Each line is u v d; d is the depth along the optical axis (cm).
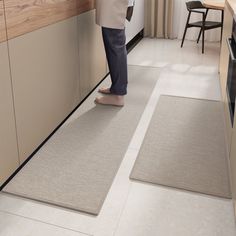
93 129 255
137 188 190
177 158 219
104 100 294
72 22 254
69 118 271
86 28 285
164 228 162
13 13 176
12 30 177
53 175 200
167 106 297
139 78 365
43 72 218
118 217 168
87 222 165
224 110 274
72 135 246
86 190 187
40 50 210
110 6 253
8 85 180
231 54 209
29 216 168
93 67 317
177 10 540
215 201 180
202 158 220
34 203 177
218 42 529
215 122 269
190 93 326
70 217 168
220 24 464
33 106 211
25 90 198
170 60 432
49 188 188
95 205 175
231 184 189
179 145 235
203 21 457
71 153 223
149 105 299
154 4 540
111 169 207
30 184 191
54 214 170
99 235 157
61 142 236
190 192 187
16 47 183
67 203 177
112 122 267
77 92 285
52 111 240
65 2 237
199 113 284
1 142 180
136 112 285
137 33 530
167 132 253
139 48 491
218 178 199
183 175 202
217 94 324
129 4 273
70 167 208
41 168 206
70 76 265
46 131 234
